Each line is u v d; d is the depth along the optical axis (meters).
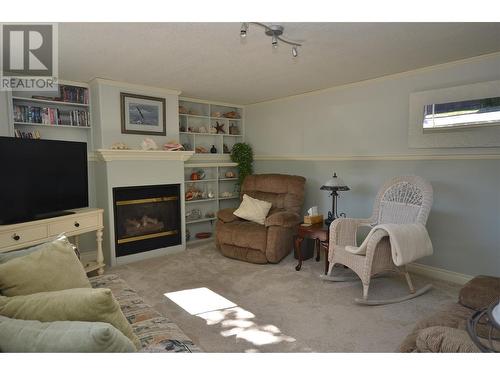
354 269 2.75
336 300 2.73
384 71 3.40
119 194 3.76
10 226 2.47
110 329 0.90
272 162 5.00
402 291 2.91
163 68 3.20
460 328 1.45
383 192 3.24
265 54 2.81
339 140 4.10
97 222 3.27
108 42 2.47
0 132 3.08
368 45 2.62
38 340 0.88
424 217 2.81
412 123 3.36
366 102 3.79
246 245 3.75
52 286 1.48
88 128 3.81
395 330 2.23
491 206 2.93
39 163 2.84
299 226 3.55
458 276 3.14
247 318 2.43
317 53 2.81
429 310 2.54
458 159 3.10
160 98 4.15
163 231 4.21
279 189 4.32
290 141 4.71
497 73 2.84
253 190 4.58
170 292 2.93
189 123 4.93
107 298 1.10
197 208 5.09
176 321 2.39
